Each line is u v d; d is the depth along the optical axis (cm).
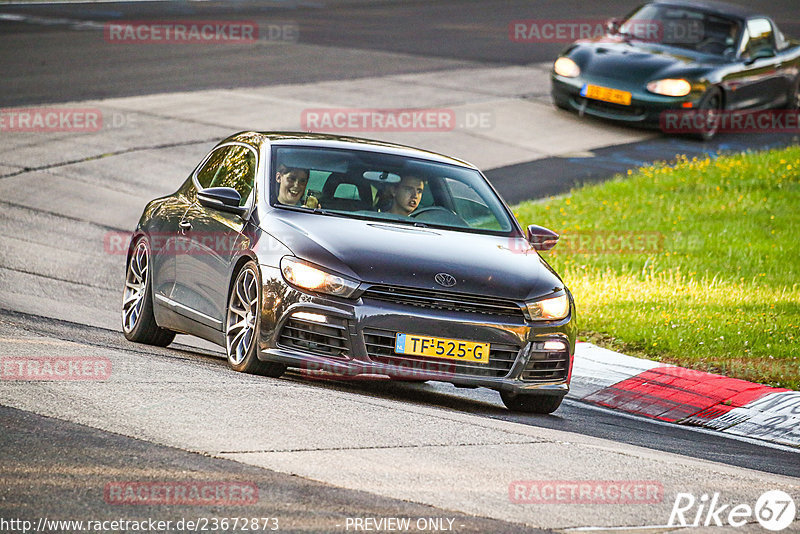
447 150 6738
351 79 8631
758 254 4866
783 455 2705
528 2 14488
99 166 6088
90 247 4741
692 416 3088
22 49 9119
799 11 13650
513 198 5825
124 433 1942
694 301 4156
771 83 7844
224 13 12225
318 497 1702
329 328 2486
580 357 3556
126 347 2961
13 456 1761
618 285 4344
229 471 1789
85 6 12050
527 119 7662
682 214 5528
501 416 2669
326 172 2906
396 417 2300
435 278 2555
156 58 9150
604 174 6475
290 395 2359
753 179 6191
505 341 2577
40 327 3078
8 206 5253
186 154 6419
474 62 9712
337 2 14050
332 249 2562
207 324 2827
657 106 7231
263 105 7588
